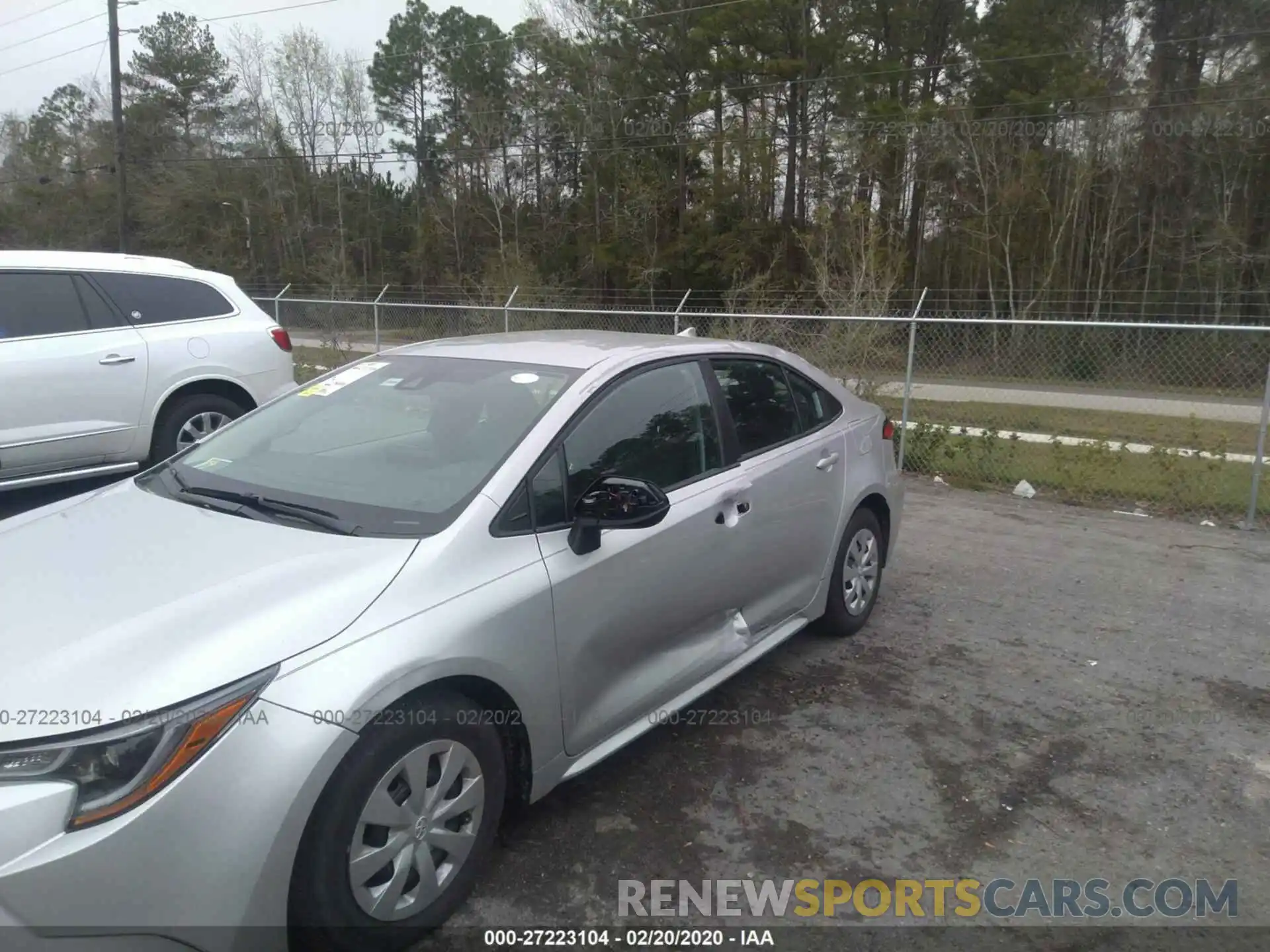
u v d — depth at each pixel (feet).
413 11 169.48
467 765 8.74
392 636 8.08
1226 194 105.29
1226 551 22.99
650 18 130.62
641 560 10.63
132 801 6.77
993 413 40.63
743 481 12.56
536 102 146.10
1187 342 44.65
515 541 9.50
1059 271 112.68
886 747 12.48
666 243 136.98
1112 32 113.80
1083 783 11.75
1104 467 29.99
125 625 7.74
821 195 122.11
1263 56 102.01
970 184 115.55
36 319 20.52
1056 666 15.34
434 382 11.91
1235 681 14.98
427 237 158.71
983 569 20.83
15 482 19.63
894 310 96.43
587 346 12.60
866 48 126.52
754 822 10.68
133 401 21.61
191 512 10.12
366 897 7.91
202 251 159.94
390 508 9.73
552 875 9.61
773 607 13.60
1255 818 11.10
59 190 167.02
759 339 37.86
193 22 170.30
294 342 54.90
